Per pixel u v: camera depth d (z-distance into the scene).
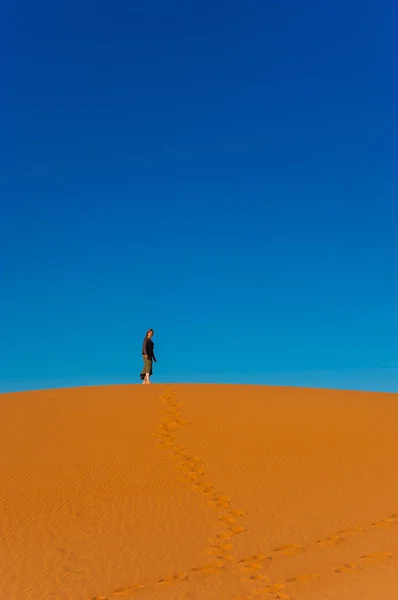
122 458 19.27
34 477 17.98
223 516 15.28
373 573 11.80
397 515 15.17
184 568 12.45
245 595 11.04
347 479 17.58
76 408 24.56
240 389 27.72
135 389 27.64
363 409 23.95
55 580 12.02
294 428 21.70
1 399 27.42
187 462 18.88
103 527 14.74
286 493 16.67
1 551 13.52
